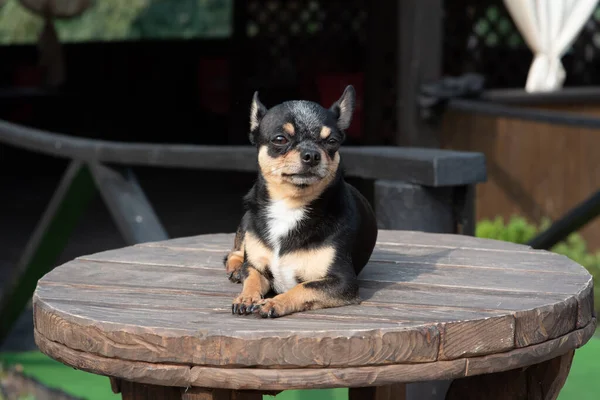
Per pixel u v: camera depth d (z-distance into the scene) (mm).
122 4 23047
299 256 3074
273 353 2594
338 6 15109
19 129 6898
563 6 10594
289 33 15617
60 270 3545
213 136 18969
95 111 20281
